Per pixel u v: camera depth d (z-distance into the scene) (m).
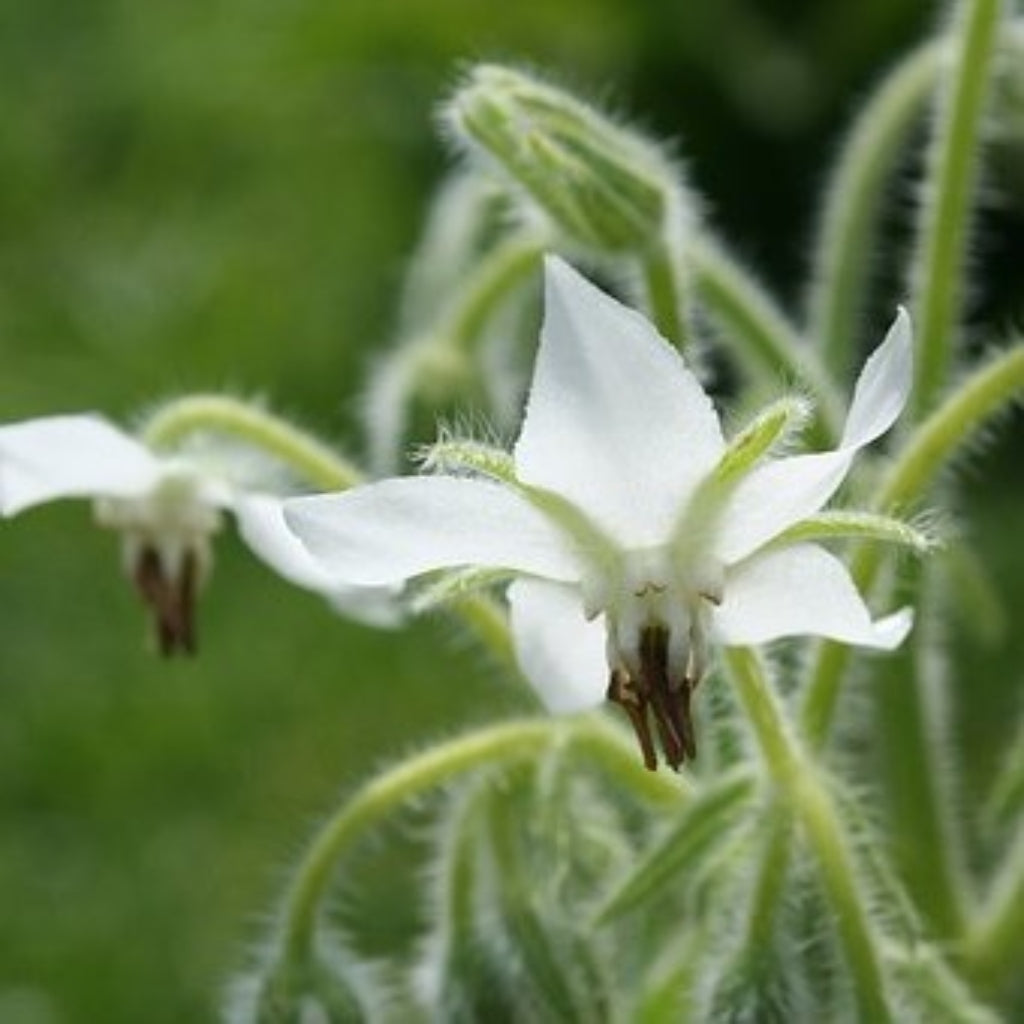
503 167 0.18
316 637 0.43
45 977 0.40
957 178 0.18
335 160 0.53
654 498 0.15
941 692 0.19
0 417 0.49
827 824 0.16
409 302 0.23
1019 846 0.19
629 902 0.17
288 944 0.18
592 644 0.15
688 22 0.52
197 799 0.42
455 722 0.42
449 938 0.18
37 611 0.44
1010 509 0.44
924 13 0.51
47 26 0.57
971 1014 0.17
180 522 0.18
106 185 0.54
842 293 0.20
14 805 0.42
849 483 0.18
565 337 0.14
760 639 0.15
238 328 0.51
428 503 0.15
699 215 0.20
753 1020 0.16
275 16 0.56
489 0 0.53
